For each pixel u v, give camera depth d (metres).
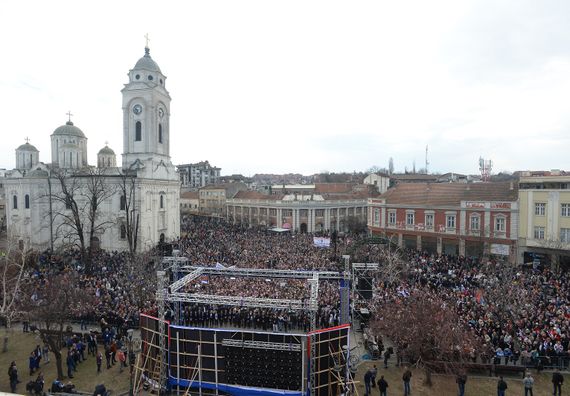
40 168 63.25
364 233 76.62
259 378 21.62
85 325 30.69
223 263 43.16
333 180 168.38
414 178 108.69
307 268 41.34
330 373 21.72
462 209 53.62
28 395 20.97
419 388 22.42
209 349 22.11
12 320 30.97
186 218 106.12
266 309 30.91
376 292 34.09
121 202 59.28
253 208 94.06
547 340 24.19
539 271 42.97
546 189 46.22
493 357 24.02
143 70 62.09
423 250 57.66
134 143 63.06
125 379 23.56
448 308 26.23
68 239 59.88
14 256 43.50
